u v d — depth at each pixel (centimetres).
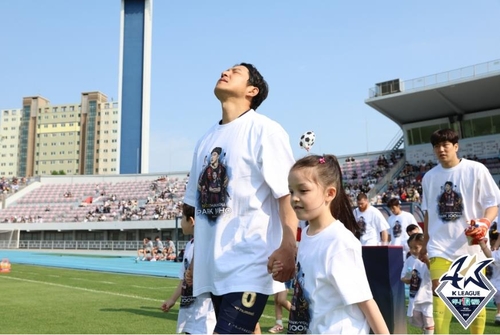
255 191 274
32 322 684
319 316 234
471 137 3391
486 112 3338
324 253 234
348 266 229
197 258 286
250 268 263
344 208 262
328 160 253
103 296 1026
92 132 11356
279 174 270
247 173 276
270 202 280
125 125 5862
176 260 2712
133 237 4034
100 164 11238
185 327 434
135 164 5788
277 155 273
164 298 987
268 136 276
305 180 243
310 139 757
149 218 3897
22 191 4794
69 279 1510
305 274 243
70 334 592
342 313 230
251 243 267
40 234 4338
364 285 228
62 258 3006
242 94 300
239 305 257
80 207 4425
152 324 669
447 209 484
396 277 277
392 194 2972
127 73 5966
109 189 4731
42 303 903
